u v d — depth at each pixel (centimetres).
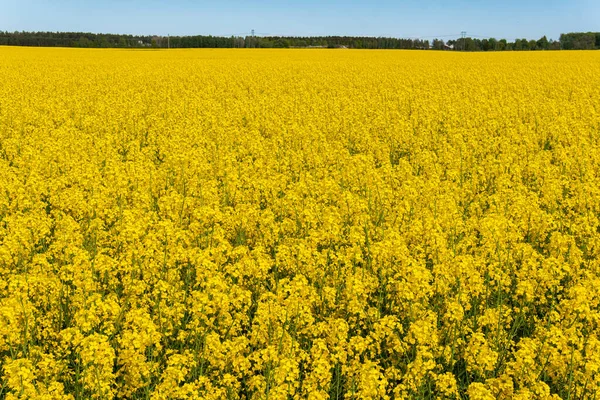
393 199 1220
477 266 858
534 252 874
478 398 549
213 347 644
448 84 3681
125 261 841
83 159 1561
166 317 729
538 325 743
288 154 1667
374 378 574
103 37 14925
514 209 1096
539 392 580
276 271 880
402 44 15538
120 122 2239
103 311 690
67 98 2725
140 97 2872
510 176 1450
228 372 658
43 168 1473
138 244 877
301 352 650
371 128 2222
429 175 1489
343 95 3247
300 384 631
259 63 5709
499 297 779
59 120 2322
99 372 602
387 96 3142
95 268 820
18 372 554
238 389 627
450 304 718
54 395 567
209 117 2236
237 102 2814
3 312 644
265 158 1666
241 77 4125
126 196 1256
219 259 849
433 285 796
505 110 2491
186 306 776
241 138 1905
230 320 721
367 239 970
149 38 15012
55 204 1179
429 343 666
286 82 3844
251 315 816
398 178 1439
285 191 1278
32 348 646
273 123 2202
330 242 996
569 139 1948
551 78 3950
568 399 579
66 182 1289
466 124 2308
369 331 702
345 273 854
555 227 1062
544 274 804
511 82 3712
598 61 6031
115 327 709
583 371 639
